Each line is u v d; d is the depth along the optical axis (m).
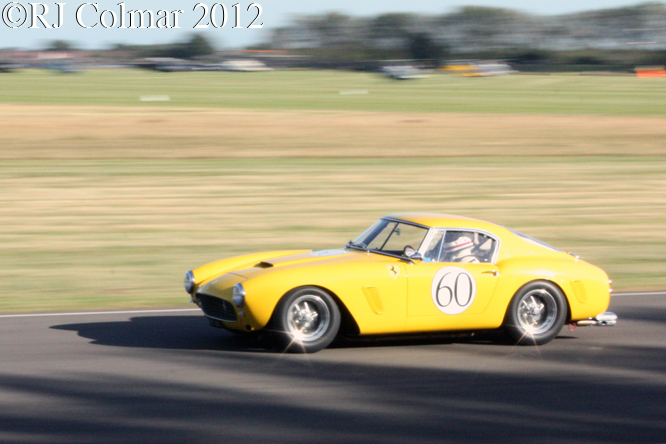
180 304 18.00
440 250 13.77
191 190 38.53
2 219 30.61
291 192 38.25
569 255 14.88
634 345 14.38
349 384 11.49
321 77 199.88
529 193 38.81
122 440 9.13
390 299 13.11
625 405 10.77
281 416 10.04
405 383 11.62
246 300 12.52
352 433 9.48
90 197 36.12
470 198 36.94
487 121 74.12
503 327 13.95
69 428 9.48
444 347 13.94
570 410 10.52
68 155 51.41
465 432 9.60
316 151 55.47
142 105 88.38
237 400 10.64
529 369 12.55
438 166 48.81
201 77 191.12
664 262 24.27
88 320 15.86
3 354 12.91
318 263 13.45
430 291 13.32
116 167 46.44
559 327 14.12
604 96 118.06
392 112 83.50
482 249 14.12
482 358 13.20
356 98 110.00
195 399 10.66
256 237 27.55
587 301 14.16
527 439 9.41
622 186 41.78
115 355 12.96
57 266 22.56
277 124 68.56
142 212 32.59
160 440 9.16
